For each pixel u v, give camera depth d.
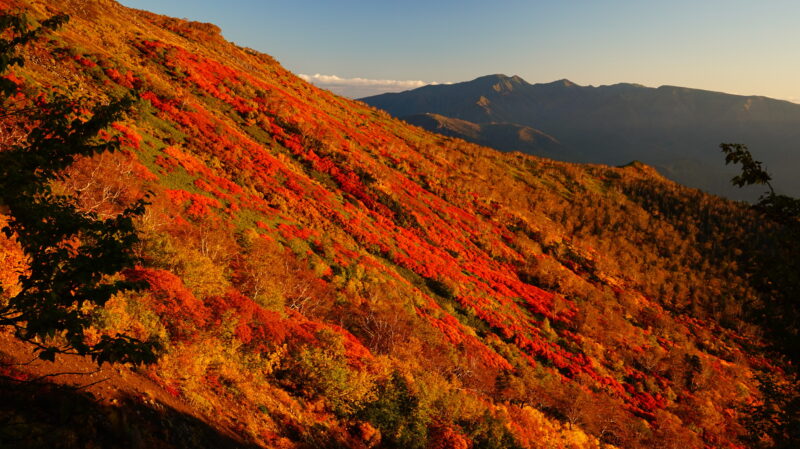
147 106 53.25
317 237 53.03
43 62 45.91
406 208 87.81
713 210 197.62
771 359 7.78
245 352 18.95
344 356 23.83
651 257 155.12
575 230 156.50
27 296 5.14
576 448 34.25
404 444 19.88
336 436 17.02
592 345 67.38
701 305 123.62
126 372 10.23
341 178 83.56
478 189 137.62
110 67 56.12
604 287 105.69
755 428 8.08
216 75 94.44
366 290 45.88
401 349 35.12
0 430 5.42
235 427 12.34
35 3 61.50
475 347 46.75
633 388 60.44
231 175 54.78
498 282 79.06
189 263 22.16
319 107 139.12
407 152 140.88
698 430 54.50
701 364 73.19
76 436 6.20
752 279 7.36
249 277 32.62
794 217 7.16
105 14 88.50
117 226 5.54
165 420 9.05
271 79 138.75
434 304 55.22
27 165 5.21
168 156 46.88
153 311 15.68
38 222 5.12
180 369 12.95
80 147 5.55
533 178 198.38
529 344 57.84
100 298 5.28
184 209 38.75
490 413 27.80
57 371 7.86
